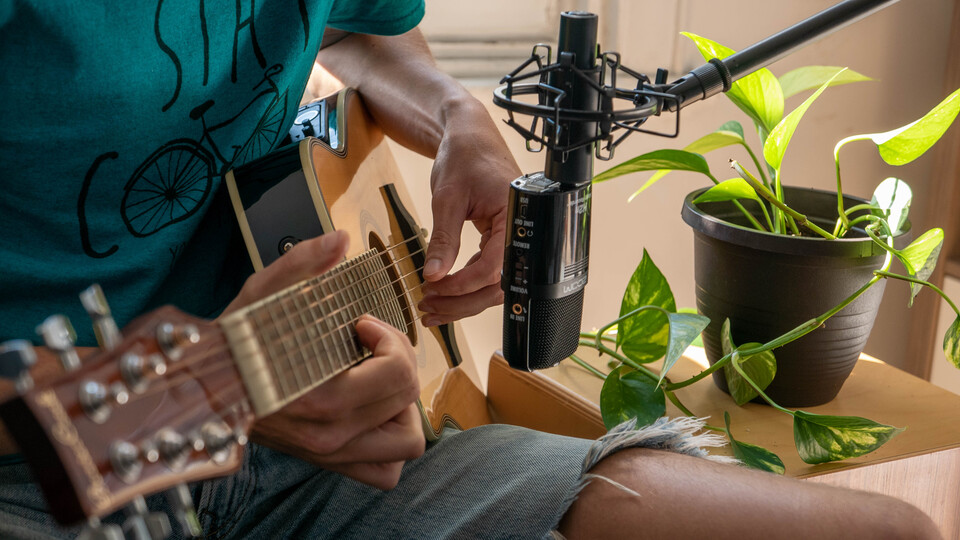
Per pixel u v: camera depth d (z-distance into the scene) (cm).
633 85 154
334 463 68
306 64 95
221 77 83
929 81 167
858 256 94
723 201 116
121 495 43
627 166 103
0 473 69
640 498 69
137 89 75
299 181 85
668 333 102
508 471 81
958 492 102
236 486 82
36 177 73
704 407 108
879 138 97
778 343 97
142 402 46
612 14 154
